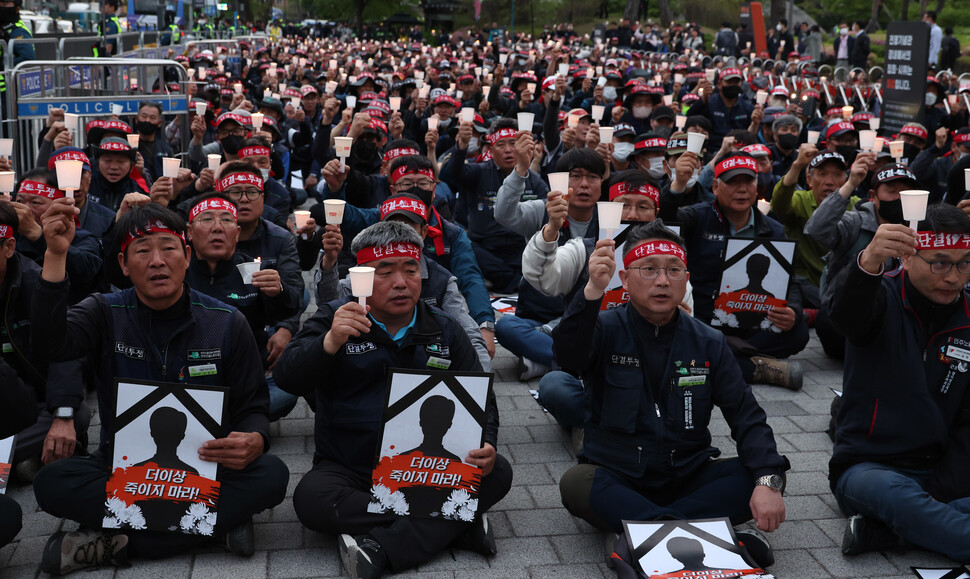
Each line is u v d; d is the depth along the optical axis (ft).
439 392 13.96
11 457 15.53
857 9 213.46
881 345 14.75
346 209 22.34
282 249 20.70
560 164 22.22
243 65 98.84
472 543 14.58
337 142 24.40
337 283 19.17
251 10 254.06
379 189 26.55
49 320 13.12
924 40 47.88
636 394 14.42
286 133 48.78
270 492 14.28
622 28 164.96
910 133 40.65
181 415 13.79
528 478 17.66
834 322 14.51
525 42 169.78
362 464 14.64
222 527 14.10
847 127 38.34
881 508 14.25
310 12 333.62
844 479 15.07
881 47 155.53
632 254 14.33
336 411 14.66
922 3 178.09
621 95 61.05
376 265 14.29
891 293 14.76
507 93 64.18
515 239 29.96
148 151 34.76
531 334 22.66
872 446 15.02
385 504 13.97
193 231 18.49
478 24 265.54
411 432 13.97
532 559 14.52
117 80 44.19
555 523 15.80
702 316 23.50
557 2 268.00
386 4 285.64
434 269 19.52
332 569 14.07
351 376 14.52
